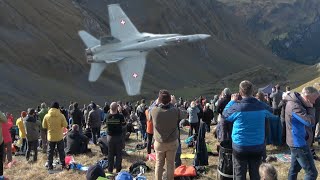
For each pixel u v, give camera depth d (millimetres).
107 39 28734
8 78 75250
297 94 9359
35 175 14227
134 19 154625
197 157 13773
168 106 10430
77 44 103938
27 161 16812
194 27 179125
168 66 140875
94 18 130500
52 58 93500
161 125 10328
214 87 121000
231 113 8766
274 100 17391
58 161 16000
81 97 83312
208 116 21078
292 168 9703
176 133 10492
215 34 197875
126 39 28859
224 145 10695
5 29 90625
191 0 193625
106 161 15031
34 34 95250
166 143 10406
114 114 13344
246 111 8602
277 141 16234
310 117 9016
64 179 13586
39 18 100938
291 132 9312
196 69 153125
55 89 81125
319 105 14578
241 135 8641
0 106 61375
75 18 112750
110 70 105375
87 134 21672
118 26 29328
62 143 14883
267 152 15414
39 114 19031
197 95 106812
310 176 9195
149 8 160875
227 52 189500
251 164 8750
